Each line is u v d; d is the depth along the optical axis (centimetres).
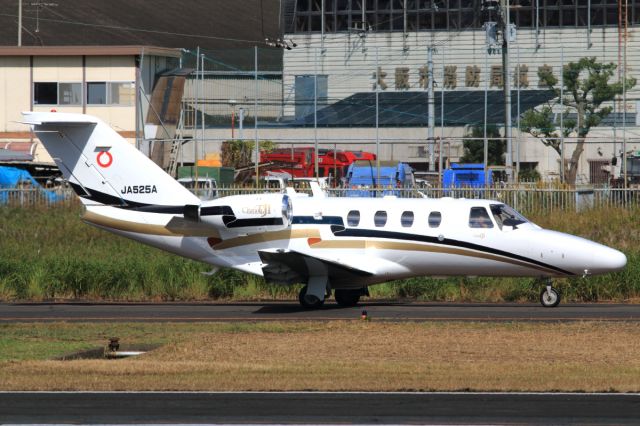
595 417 4619
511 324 7631
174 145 19338
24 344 6900
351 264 9088
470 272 9262
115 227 9556
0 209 13888
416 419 4581
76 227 13338
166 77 19825
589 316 8312
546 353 6331
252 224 9244
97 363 5941
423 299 10050
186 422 4538
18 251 12381
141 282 10394
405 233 9175
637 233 12712
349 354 6338
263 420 4569
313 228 9288
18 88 19688
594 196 13625
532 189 13500
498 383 5312
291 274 9025
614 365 5891
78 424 4516
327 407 4819
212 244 9412
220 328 7575
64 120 9356
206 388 5238
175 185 9462
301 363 5981
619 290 9894
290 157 18988
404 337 6988
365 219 9256
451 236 9125
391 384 5291
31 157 17762
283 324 7762
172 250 9519
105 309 9156
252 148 19738
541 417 4616
